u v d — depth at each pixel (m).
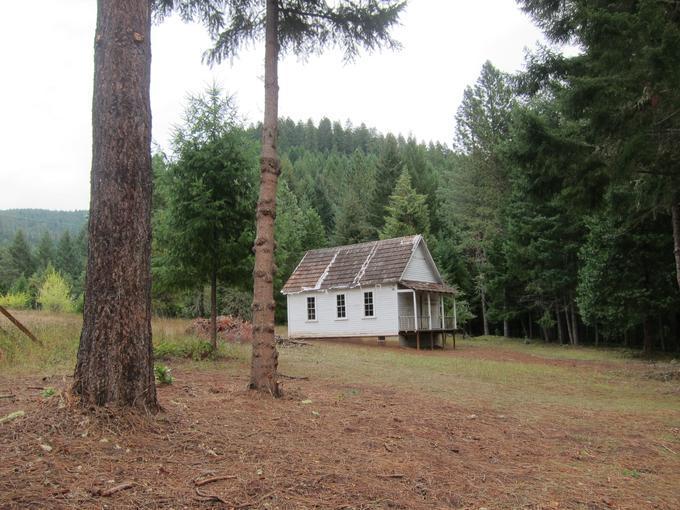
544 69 12.54
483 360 18.30
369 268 27.69
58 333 13.00
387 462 4.76
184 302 30.08
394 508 3.76
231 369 10.52
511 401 8.98
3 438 4.10
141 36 5.14
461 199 41.53
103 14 5.10
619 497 4.47
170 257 12.72
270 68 8.05
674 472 5.34
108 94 4.97
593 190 12.14
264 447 4.77
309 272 29.81
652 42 9.42
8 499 3.15
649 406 9.46
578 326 37.66
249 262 13.01
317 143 126.25
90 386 4.68
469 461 5.13
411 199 42.12
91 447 4.10
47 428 4.29
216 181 12.68
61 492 3.35
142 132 5.05
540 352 26.27
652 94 9.91
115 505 3.29
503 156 13.08
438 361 16.52
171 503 3.42
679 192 12.76
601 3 11.25
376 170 53.72
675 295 22.44
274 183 7.85
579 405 9.14
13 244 85.12
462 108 42.81
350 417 6.39
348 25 8.88
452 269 39.66
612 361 21.08
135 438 4.42
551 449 5.92
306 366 12.91
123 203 4.87
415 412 7.07
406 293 27.45
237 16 9.08
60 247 82.00
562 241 31.05
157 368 7.57
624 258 23.11
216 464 4.20
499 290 37.00
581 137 12.53
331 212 67.19
